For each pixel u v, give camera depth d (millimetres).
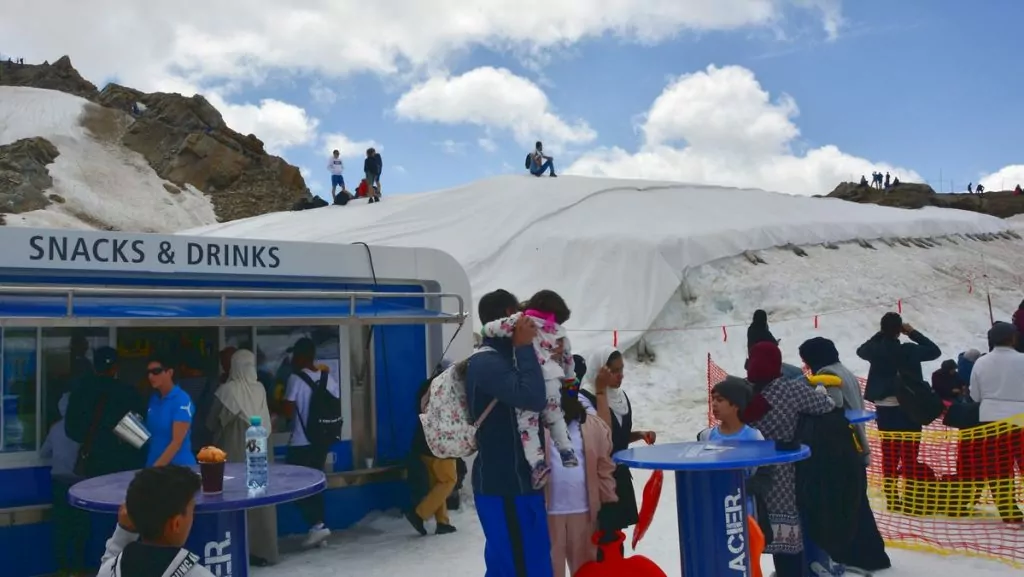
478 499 4613
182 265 7789
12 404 7160
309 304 8109
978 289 19922
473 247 19219
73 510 6977
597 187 23703
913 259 21156
